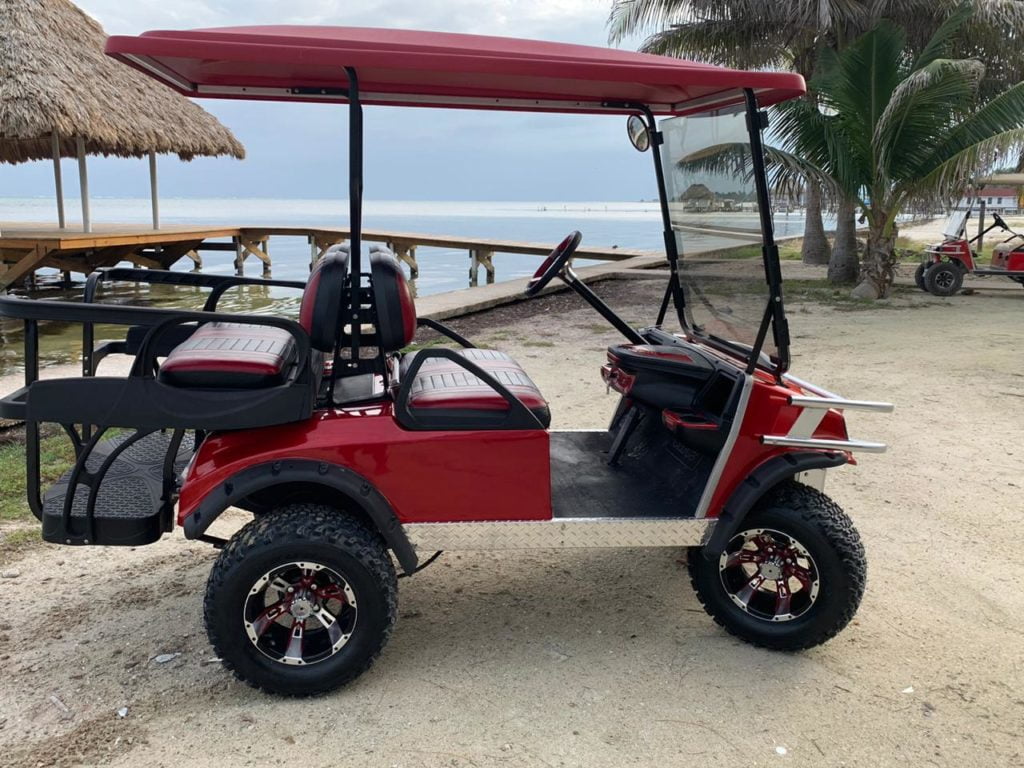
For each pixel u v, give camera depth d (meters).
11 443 4.84
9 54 11.45
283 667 2.57
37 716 2.50
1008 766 2.32
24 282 15.28
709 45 13.65
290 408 2.55
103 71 13.34
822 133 10.45
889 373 6.91
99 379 2.52
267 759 2.31
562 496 2.96
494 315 9.92
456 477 2.64
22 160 17.72
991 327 9.10
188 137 14.76
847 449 2.76
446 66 2.42
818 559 2.75
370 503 2.55
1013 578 3.47
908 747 2.40
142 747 2.36
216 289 3.50
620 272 12.90
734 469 2.75
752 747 2.38
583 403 5.97
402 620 3.11
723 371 2.94
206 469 2.54
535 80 2.88
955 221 12.79
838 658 2.86
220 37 2.39
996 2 11.06
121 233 14.07
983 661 2.86
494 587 3.38
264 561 2.48
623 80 2.53
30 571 3.44
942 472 4.67
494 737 2.41
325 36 2.52
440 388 2.79
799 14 11.91
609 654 2.87
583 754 2.34
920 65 10.28
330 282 2.62
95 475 2.65
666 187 3.66
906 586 3.39
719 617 2.92
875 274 11.34
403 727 2.46
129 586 3.33
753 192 2.76
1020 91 9.66
